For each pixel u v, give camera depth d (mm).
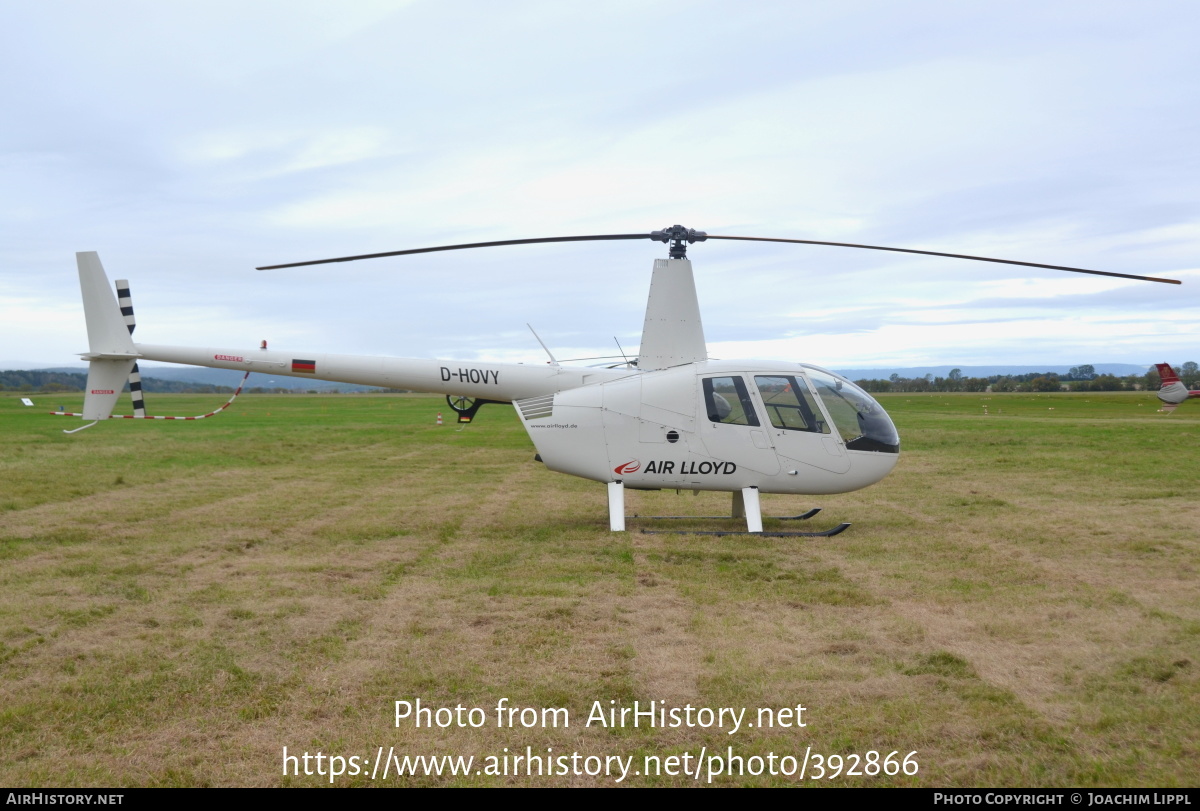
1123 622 5816
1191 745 3838
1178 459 17422
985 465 16656
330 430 29016
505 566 7758
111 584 7035
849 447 9445
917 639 5441
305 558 8172
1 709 4324
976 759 3736
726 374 9500
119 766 3723
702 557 8125
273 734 4051
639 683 4664
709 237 9461
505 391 10359
